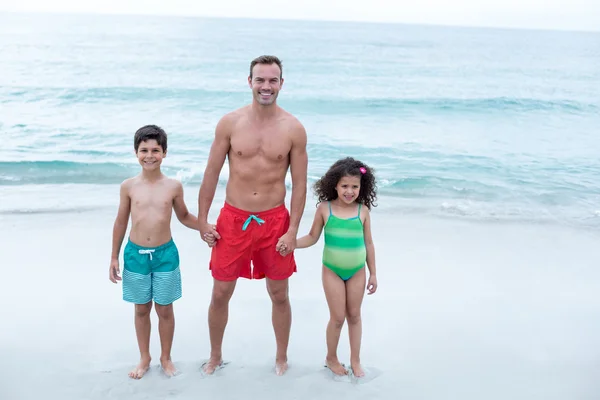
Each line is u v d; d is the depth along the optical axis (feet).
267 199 12.10
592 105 61.87
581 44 198.39
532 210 27.43
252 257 12.41
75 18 287.48
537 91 73.56
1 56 87.04
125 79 70.08
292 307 16.40
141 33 161.79
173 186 12.32
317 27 313.53
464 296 17.57
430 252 21.74
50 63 81.35
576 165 36.58
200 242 21.99
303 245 12.87
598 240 23.63
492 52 146.10
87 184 29.84
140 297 12.10
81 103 54.13
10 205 25.94
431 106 59.67
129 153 36.65
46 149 37.04
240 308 16.29
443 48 156.46
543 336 14.88
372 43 169.58
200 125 46.19
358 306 12.60
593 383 12.57
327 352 13.16
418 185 30.91
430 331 15.07
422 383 12.51
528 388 12.35
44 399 11.53
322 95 65.16
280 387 12.26
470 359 13.62
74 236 22.35
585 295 17.95
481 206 27.86
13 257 20.02
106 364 13.08
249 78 11.89
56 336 14.38
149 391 11.93
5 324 14.97
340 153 38.32
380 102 61.11
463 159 37.45
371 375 12.84
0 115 47.29
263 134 11.83
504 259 21.22
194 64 89.30
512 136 46.09
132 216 12.05
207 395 11.84
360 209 12.67
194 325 15.23
